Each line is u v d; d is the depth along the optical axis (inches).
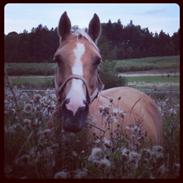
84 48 142.7
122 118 166.2
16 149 116.0
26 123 123.9
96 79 147.3
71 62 138.9
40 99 150.3
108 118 149.6
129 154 120.2
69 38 148.1
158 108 232.7
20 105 149.6
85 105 131.7
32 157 111.1
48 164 114.4
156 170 120.4
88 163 117.8
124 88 222.8
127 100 203.9
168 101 268.5
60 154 122.7
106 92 208.8
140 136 153.9
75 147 130.5
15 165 108.0
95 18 160.7
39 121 135.4
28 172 108.2
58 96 144.6
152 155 122.5
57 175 107.8
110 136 150.6
